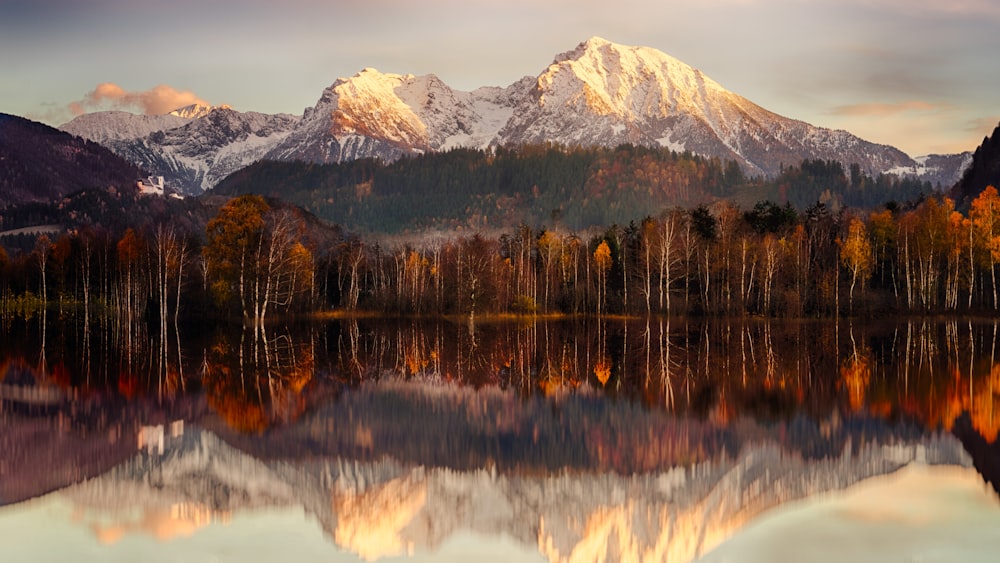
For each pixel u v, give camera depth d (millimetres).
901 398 61844
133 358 82812
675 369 76812
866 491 41781
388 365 80000
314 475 44281
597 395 63969
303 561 33844
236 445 49219
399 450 48719
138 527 37031
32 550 34438
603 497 41500
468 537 36750
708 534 36906
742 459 47094
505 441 50719
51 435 50500
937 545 34938
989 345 95250
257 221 125000
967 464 45875
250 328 120562
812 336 107812
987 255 137375
